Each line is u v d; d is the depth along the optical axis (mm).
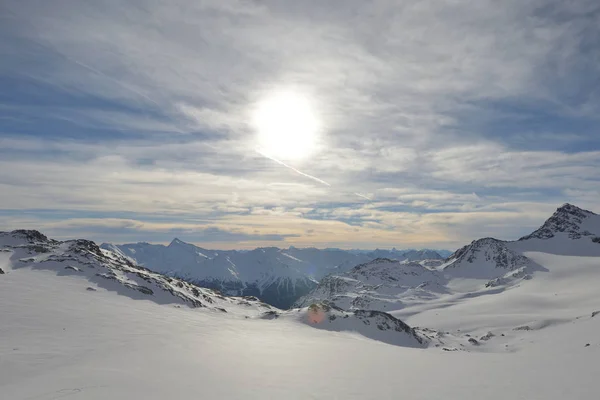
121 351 33562
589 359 38656
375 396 22125
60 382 22000
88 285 83062
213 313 93875
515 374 30266
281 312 112438
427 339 107562
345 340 68062
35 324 44969
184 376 24688
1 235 111875
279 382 24578
